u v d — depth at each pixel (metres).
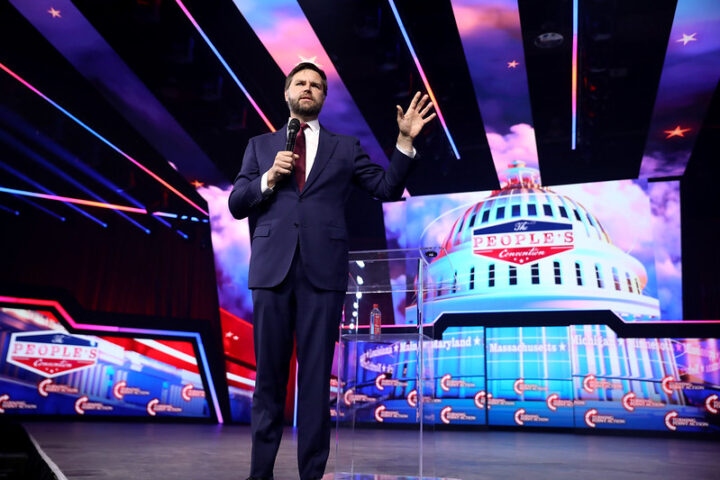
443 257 2.21
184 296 7.61
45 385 6.77
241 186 1.80
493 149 7.30
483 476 2.49
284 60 5.70
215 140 6.96
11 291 6.65
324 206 1.75
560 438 5.93
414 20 5.07
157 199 7.59
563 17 4.95
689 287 7.05
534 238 7.57
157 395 7.29
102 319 7.12
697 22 4.91
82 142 6.80
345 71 5.83
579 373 7.13
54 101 6.25
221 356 7.63
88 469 2.42
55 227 7.00
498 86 6.02
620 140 6.96
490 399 7.30
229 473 2.36
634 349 7.06
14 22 5.16
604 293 7.26
